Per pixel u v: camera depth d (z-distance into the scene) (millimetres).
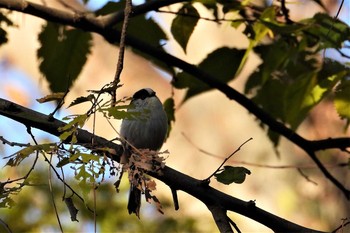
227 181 5926
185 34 9516
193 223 14555
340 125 17000
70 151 5230
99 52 16188
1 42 10555
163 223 14359
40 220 13586
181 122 17234
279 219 6672
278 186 17375
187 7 9609
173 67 10875
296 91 9148
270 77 10594
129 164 5586
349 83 8641
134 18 10562
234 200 6621
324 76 9180
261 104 10820
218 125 17172
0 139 5547
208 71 10578
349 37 9281
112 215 13641
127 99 5578
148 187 5539
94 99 5500
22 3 9609
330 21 9398
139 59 16922
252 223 16453
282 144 17453
